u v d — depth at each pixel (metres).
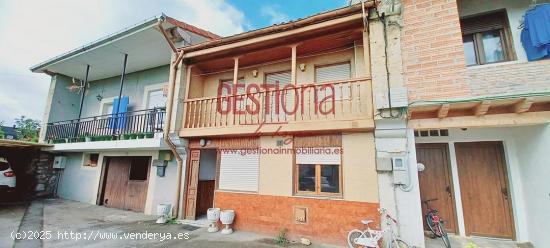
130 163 9.75
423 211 6.24
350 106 5.70
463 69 4.91
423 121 5.18
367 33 5.84
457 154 6.20
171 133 7.50
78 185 10.94
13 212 8.28
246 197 6.71
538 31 4.71
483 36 5.54
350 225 5.45
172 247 5.33
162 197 8.38
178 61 7.82
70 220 7.56
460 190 6.03
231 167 7.18
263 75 7.86
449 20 5.16
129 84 10.94
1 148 10.97
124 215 8.31
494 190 5.82
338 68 6.91
